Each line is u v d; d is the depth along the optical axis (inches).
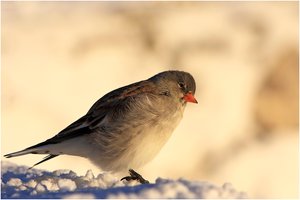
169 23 865.5
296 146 823.7
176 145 784.9
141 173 757.3
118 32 852.0
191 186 236.1
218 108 821.9
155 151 345.7
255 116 844.0
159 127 344.8
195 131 800.9
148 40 854.5
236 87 836.6
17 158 711.1
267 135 838.5
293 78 864.3
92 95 808.3
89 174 293.9
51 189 267.3
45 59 810.8
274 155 808.3
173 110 351.3
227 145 809.5
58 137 339.3
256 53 868.0
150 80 360.2
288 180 797.9
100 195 229.8
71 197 229.8
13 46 813.9
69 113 791.1
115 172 346.3
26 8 878.4
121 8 880.9
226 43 863.7
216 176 784.9
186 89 359.6
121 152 341.1
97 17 864.9
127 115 341.4
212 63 844.0
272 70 863.7
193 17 879.7
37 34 830.5
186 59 844.0
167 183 236.2
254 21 890.7
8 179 303.1
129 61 836.0
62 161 701.3
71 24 850.1
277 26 887.1
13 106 770.2
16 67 794.2
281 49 874.8
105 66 824.9
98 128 343.3
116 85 821.2
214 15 885.8
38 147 336.5
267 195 784.3
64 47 826.2
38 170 332.8
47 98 787.4
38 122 769.6
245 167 791.1
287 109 855.1
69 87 802.2
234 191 235.8
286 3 924.0
